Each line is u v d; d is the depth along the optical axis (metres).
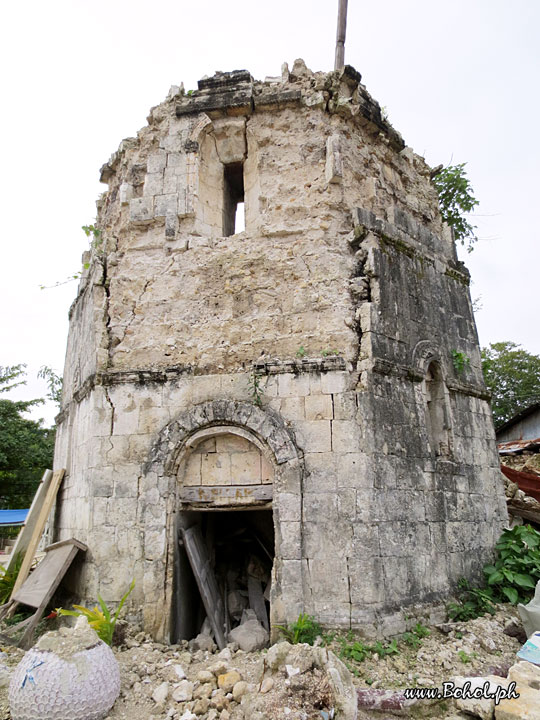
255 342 9.92
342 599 8.34
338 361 9.36
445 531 10.02
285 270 10.25
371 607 8.27
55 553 9.85
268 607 10.12
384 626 8.19
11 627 8.95
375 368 9.48
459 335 12.24
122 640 8.25
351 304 9.99
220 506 9.28
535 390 33.47
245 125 11.39
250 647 8.42
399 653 7.88
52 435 33.44
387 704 6.48
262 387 9.47
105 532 9.31
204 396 9.68
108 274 11.06
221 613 9.67
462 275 12.84
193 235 10.89
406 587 8.88
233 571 11.03
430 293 11.55
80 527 10.13
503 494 12.26
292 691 5.93
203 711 6.21
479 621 8.97
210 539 11.10
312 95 11.24
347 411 9.15
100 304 10.82
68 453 11.95
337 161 10.59
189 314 10.36
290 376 9.45
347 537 8.61
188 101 11.70
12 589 10.79
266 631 8.96
